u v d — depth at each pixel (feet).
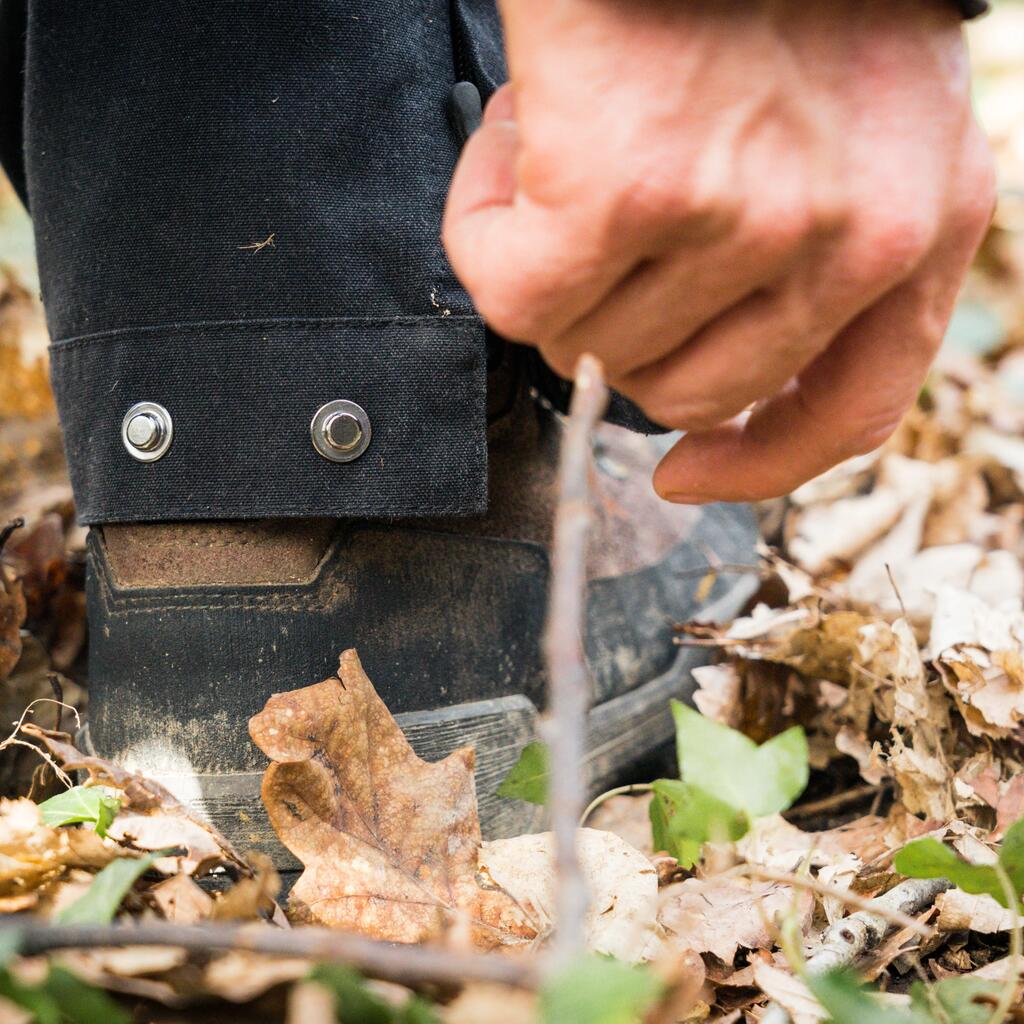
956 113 1.20
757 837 1.53
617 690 1.70
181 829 1.34
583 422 1.08
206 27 1.43
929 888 1.36
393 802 1.40
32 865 1.25
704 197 1.14
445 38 1.51
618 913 1.36
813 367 1.28
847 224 1.17
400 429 1.47
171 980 1.13
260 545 1.48
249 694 1.48
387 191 1.46
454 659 1.55
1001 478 2.48
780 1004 1.22
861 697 1.68
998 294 3.35
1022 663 1.58
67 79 1.48
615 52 1.14
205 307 1.45
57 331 1.53
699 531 1.93
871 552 2.25
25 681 1.67
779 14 1.15
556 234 1.16
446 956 1.06
